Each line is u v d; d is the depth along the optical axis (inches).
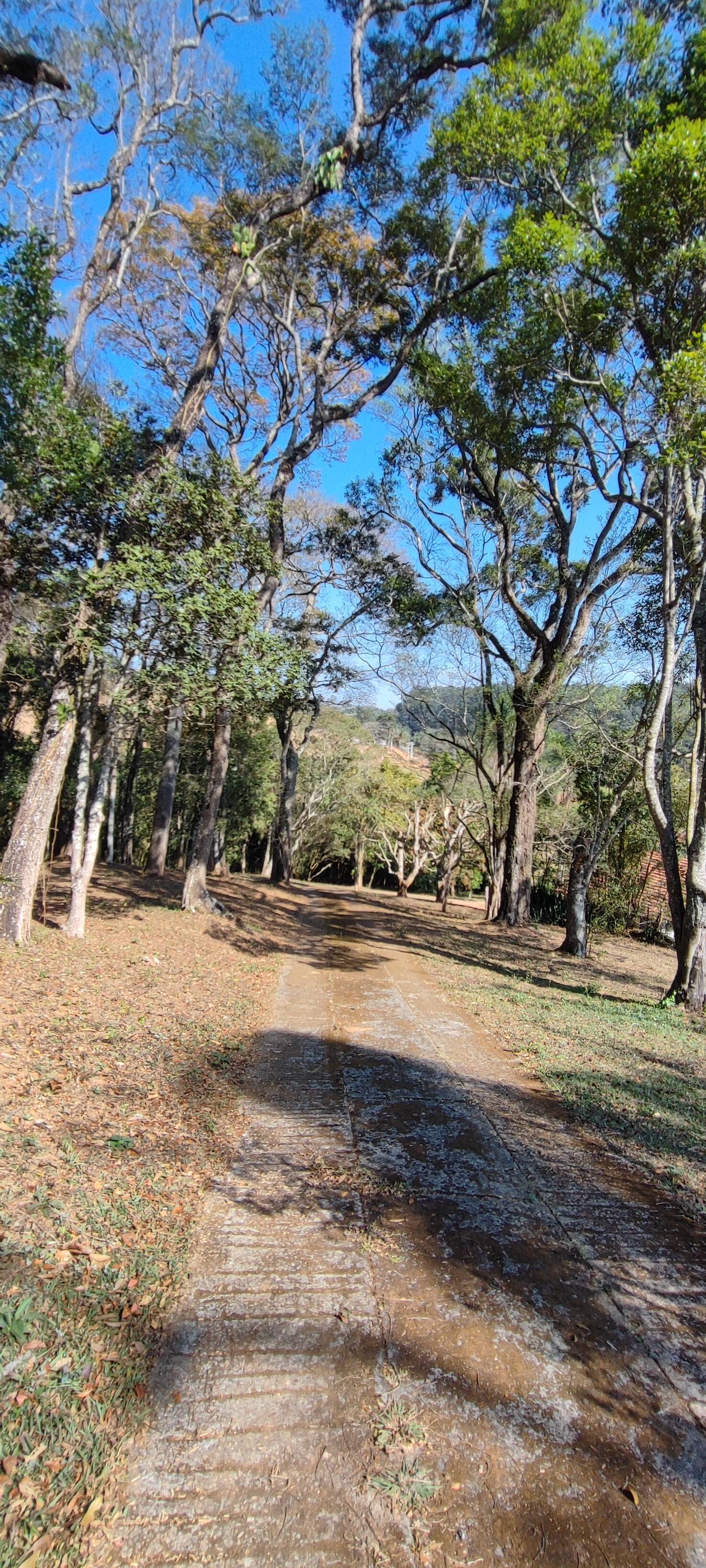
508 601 674.2
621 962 566.6
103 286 366.9
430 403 549.0
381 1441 90.4
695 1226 150.6
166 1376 98.5
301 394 538.3
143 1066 204.5
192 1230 132.5
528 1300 120.9
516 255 333.4
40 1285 108.5
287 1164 162.7
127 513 276.2
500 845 775.7
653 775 381.4
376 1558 76.0
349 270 521.7
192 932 433.1
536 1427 94.5
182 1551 75.1
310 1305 115.4
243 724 428.5
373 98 441.1
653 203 293.7
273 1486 83.4
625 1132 195.5
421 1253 132.0
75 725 322.0
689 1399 101.7
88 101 337.7
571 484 659.4
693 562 369.7
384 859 1135.0
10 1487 79.0
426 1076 230.8
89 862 348.2
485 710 761.0
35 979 263.3
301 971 390.3
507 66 325.1
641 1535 80.8
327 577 751.1
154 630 289.4
